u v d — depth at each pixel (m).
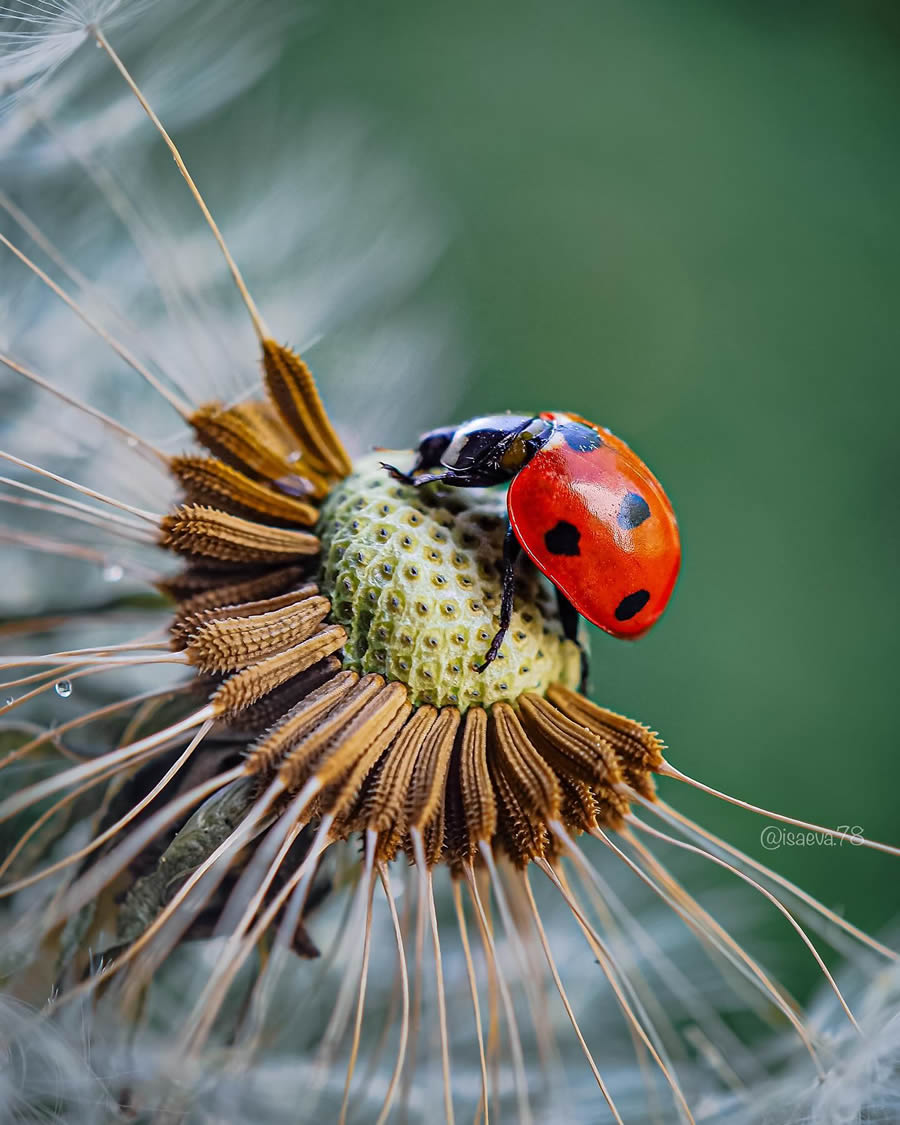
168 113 0.09
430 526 0.08
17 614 0.08
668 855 0.10
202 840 0.08
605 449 0.08
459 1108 0.08
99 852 0.08
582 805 0.08
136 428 0.09
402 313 0.10
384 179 0.10
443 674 0.08
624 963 0.09
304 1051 0.08
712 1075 0.09
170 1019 0.08
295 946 0.08
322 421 0.08
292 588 0.08
